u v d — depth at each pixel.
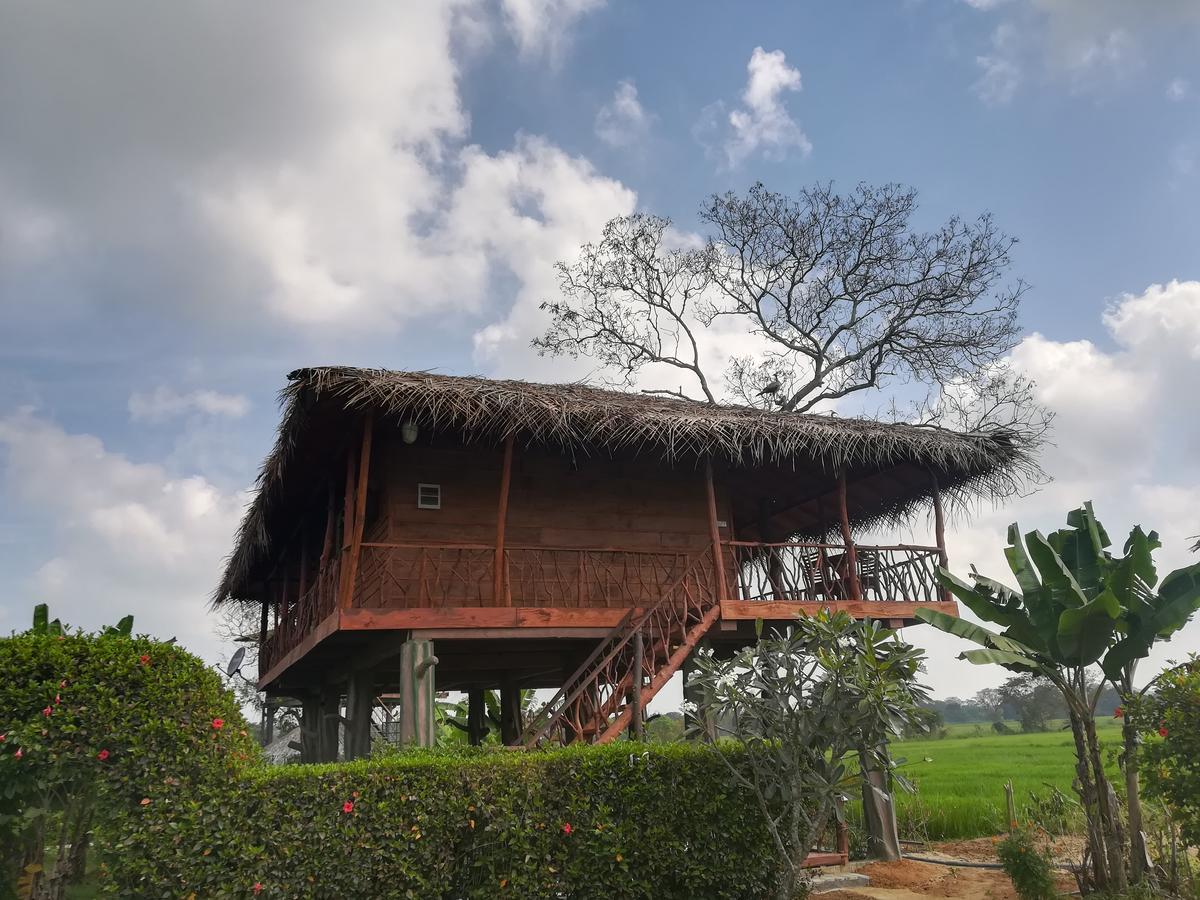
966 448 12.99
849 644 8.30
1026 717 51.84
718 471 14.31
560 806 7.86
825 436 12.14
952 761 29.12
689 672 11.91
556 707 10.56
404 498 12.27
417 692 10.43
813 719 8.07
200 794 6.86
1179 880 8.70
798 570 13.34
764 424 11.99
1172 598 9.05
